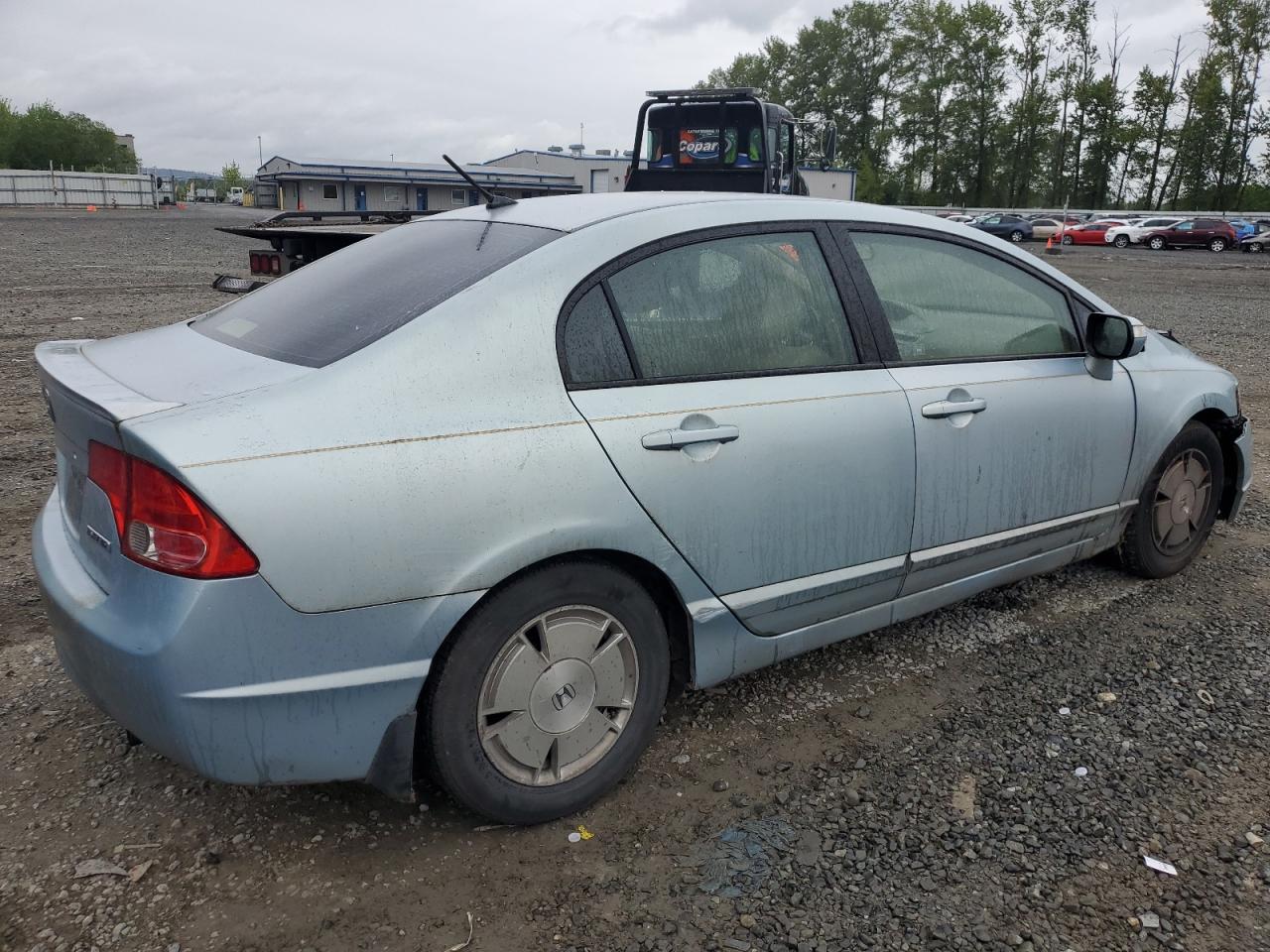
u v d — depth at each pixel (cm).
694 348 275
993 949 221
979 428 329
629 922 228
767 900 235
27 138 9938
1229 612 398
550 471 239
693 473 264
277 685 215
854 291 312
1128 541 413
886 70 8544
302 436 215
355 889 236
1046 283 370
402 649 225
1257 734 309
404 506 221
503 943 221
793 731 309
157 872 239
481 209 321
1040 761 293
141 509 210
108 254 2147
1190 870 247
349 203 4038
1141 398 387
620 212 281
